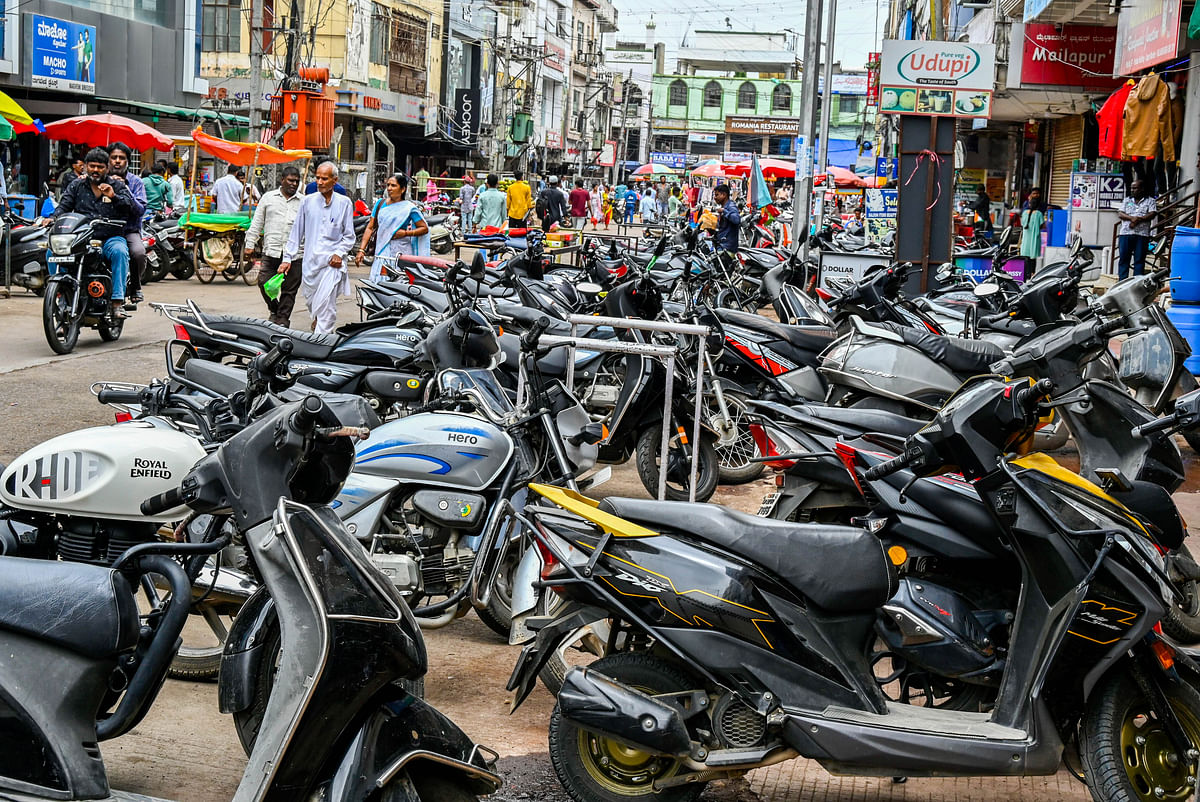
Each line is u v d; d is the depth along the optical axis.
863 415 5.78
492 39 58.88
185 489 3.28
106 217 12.48
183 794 4.09
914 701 5.06
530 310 8.53
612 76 91.31
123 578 3.52
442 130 49.56
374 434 5.29
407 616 3.23
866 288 9.71
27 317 14.50
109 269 12.51
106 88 28.91
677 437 7.64
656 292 8.04
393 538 5.26
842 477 5.30
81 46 27.61
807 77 19.75
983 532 4.41
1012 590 4.51
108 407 9.66
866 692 3.88
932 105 15.93
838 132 94.88
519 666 4.01
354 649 3.07
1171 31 15.11
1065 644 3.83
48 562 3.52
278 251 13.00
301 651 3.07
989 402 3.96
